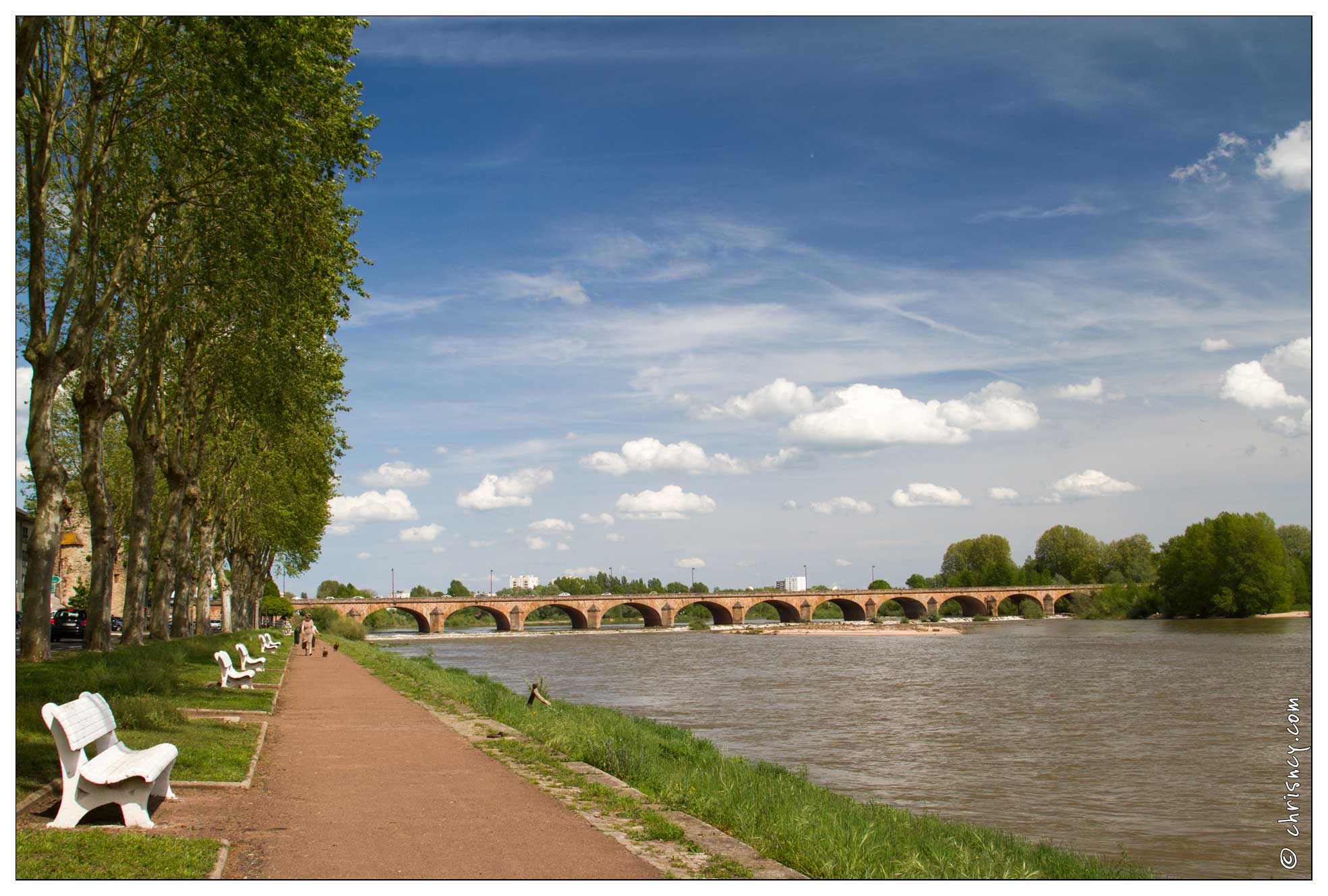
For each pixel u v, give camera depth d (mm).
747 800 12422
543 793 12469
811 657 83875
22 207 28656
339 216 32875
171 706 18406
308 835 9945
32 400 26656
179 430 42469
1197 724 34938
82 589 81375
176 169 29500
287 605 127062
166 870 8125
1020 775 25219
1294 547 138125
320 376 43188
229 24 24219
